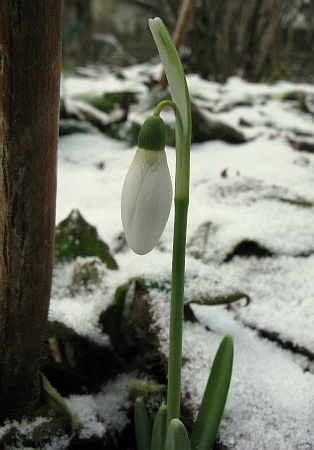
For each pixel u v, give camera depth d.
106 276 0.21
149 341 0.20
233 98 0.60
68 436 0.17
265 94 0.67
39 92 0.13
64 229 0.23
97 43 1.64
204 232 0.27
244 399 0.18
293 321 0.22
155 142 0.12
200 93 0.62
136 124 0.45
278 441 0.16
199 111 0.44
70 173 0.39
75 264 0.22
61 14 0.13
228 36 0.91
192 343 0.20
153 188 0.12
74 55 0.97
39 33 0.13
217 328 0.22
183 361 0.19
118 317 0.20
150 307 0.20
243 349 0.20
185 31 0.53
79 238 0.22
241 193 0.33
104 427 0.17
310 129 0.51
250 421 0.17
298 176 0.36
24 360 0.16
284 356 0.21
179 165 0.13
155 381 0.20
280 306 0.23
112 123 0.51
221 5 0.88
